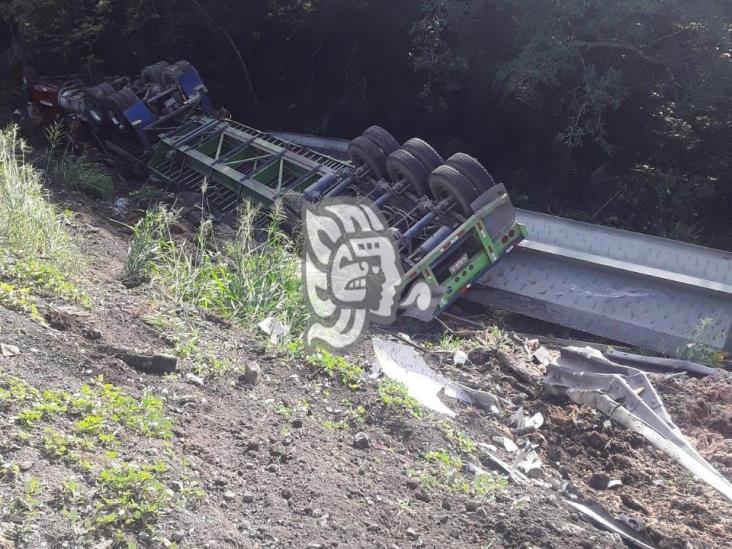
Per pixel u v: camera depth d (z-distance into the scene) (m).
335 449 5.20
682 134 16.41
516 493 5.18
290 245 8.98
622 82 16.05
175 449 4.53
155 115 13.81
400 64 18.67
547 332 9.73
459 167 9.66
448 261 9.62
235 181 11.65
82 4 17.48
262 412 5.41
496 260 9.69
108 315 6.23
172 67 14.04
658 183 16.38
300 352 6.70
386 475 5.03
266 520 4.20
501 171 18.12
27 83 16.98
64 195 11.33
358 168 10.65
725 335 8.62
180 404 5.17
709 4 15.41
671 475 6.07
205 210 11.67
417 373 6.99
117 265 8.21
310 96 19.80
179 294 7.44
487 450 5.84
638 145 17.19
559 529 4.74
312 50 19.64
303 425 5.36
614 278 9.39
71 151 14.44
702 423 6.91
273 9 18.88
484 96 17.16
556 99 16.55
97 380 5.02
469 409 6.55
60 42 17.83
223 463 4.59
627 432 6.51
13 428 4.09
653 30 16.14
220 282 7.66
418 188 10.14
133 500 3.85
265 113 20.02
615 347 9.20
